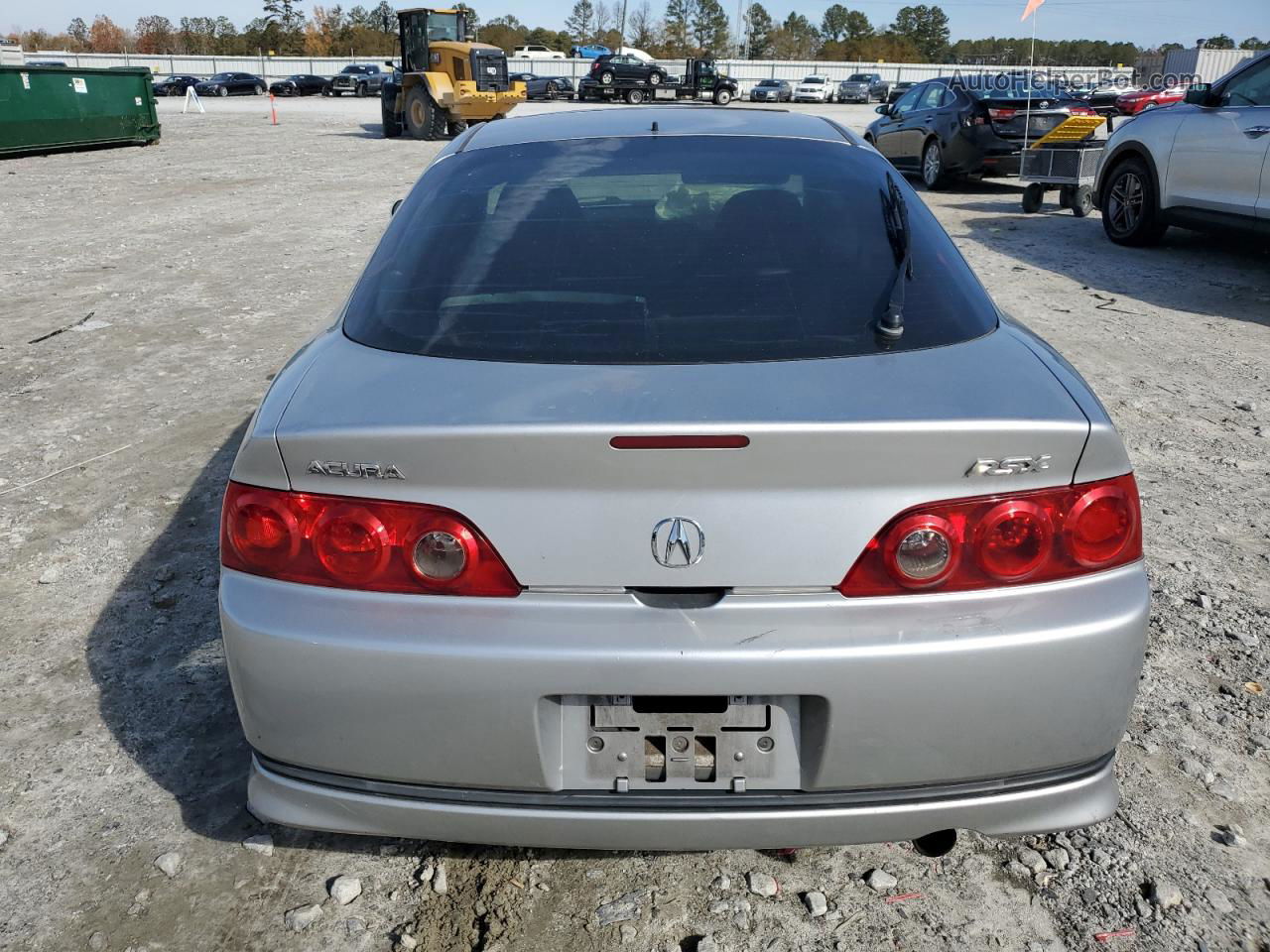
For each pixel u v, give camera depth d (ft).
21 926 7.02
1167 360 20.07
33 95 62.95
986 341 7.02
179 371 19.85
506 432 5.59
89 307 25.13
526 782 5.96
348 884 7.32
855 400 5.95
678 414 5.73
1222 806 8.07
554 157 9.11
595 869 7.56
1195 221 28.71
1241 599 11.16
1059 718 5.94
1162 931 6.91
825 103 189.37
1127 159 31.40
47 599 11.46
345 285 27.40
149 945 6.87
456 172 9.09
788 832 6.03
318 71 236.63
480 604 5.84
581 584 5.81
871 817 6.02
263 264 30.30
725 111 10.66
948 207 41.09
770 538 5.73
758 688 5.70
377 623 5.86
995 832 6.23
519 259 7.68
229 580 6.26
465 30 77.82
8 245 34.06
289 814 6.36
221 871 7.52
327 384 6.56
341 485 5.95
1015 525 5.83
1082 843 7.73
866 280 7.41
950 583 5.85
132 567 12.16
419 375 6.50
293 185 48.75
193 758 8.78
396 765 6.02
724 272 7.42
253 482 6.18
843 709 5.74
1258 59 26.99
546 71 205.98
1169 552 12.25
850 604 5.78
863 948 6.83
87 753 8.84
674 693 5.71
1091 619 5.89
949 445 5.67
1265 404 17.57
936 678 5.72
